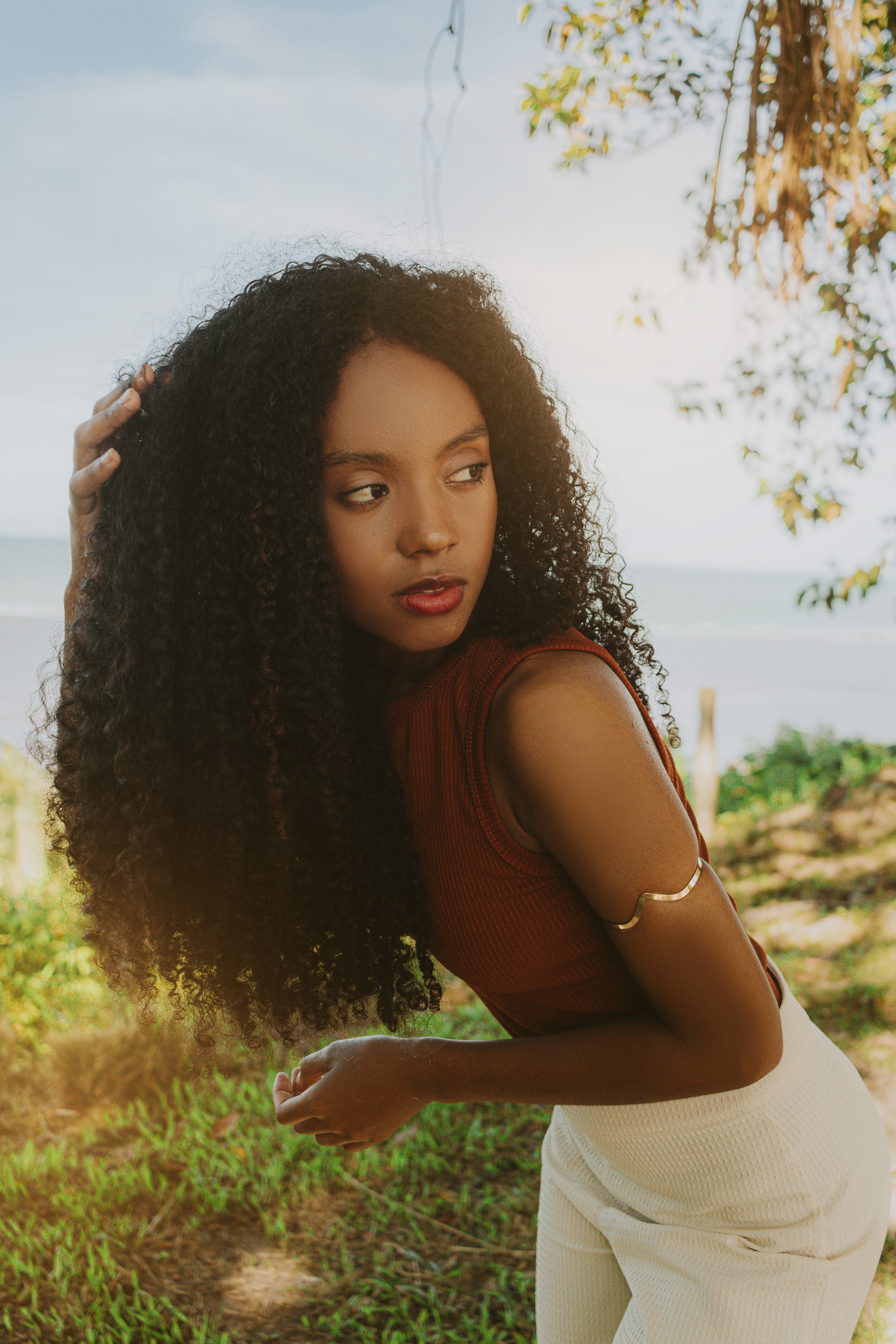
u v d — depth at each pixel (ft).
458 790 3.74
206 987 4.61
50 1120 12.80
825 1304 4.09
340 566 3.70
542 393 4.03
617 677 3.65
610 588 4.61
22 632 103.24
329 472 3.61
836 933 18.97
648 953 3.44
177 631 4.03
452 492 3.66
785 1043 4.27
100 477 4.22
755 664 101.24
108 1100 13.09
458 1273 10.01
